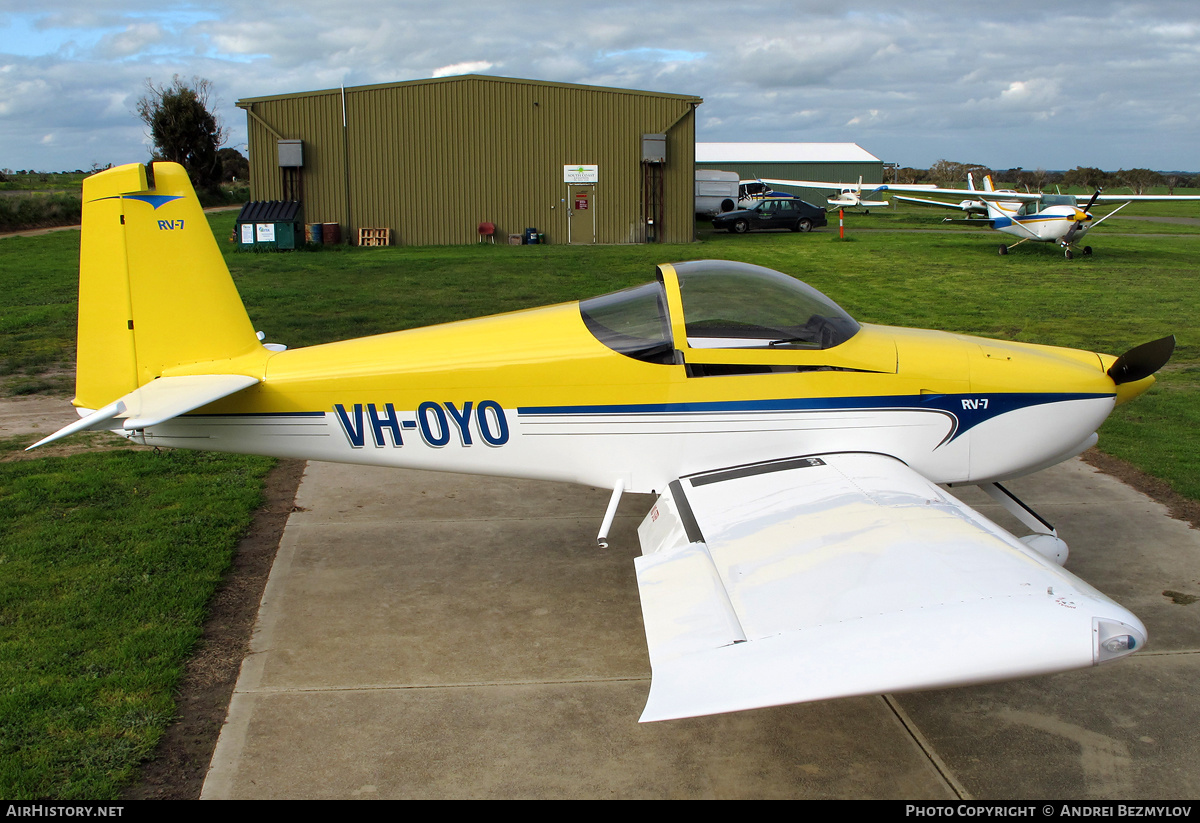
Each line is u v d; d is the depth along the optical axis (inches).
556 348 147.4
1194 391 290.5
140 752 108.9
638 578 112.5
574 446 149.9
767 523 120.6
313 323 407.2
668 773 107.7
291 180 844.0
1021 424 150.4
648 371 145.3
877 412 147.2
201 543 173.2
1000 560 101.4
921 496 124.6
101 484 206.4
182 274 152.5
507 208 867.4
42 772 104.4
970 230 1070.4
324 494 208.8
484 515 196.4
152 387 145.3
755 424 146.6
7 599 147.6
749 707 83.1
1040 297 494.3
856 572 102.1
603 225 881.5
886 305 464.8
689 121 867.4
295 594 156.3
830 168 1854.1
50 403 278.5
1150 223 1194.0
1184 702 121.6
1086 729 116.1
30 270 615.2
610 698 123.8
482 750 112.0
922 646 87.7
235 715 118.9
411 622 146.2
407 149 845.2
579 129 857.5
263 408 152.6
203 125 1748.3
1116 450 231.6
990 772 107.5
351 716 119.0
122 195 149.3
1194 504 195.9
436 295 504.4
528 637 141.3
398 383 149.6
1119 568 163.6
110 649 132.6
